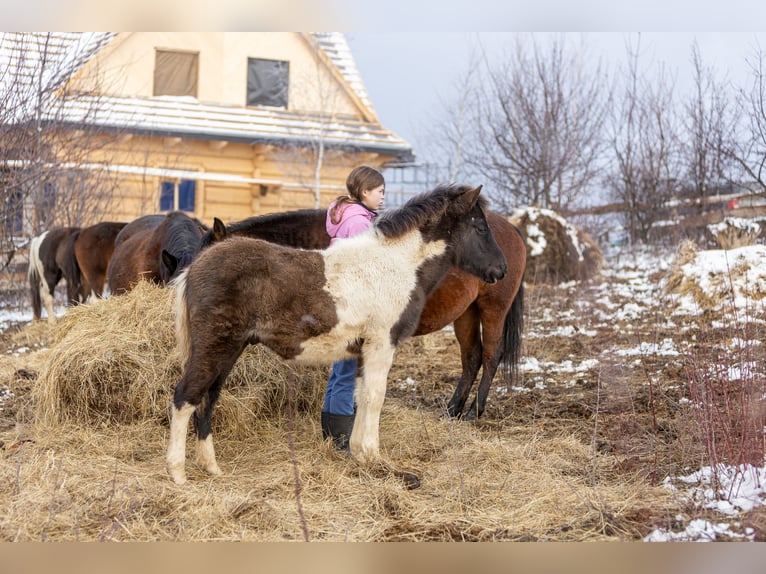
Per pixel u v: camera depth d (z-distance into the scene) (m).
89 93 12.94
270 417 5.30
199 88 17.70
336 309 4.23
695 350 6.16
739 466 4.13
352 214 4.85
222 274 3.99
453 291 5.35
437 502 4.00
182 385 4.03
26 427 5.09
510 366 6.08
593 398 6.09
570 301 10.62
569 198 15.67
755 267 8.67
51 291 10.48
